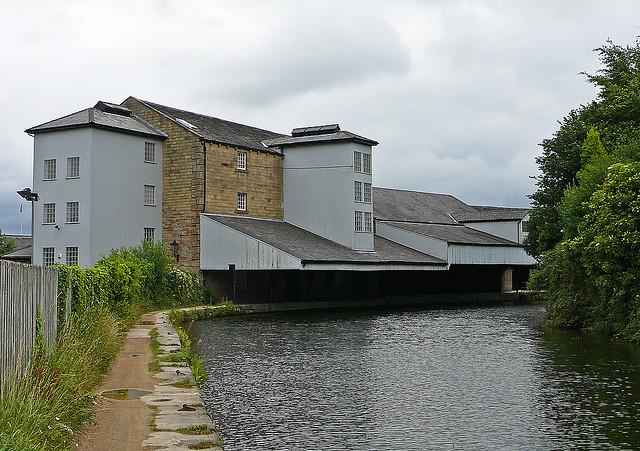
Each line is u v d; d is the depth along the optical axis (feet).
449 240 153.28
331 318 104.78
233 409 38.73
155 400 35.32
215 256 123.03
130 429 29.27
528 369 52.21
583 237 71.46
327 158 140.67
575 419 36.09
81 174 117.39
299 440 32.22
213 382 47.11
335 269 120.37
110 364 46.47
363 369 52.80
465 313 117.08
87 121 116.57
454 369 52.54
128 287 84.58
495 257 167.53
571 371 51.01
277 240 122.31
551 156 125.39
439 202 210.79
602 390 43.57
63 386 29.99
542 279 96.99
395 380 47.83
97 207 117.39
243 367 53.93
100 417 31.27
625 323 71.61
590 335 75.56
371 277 154.30
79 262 116.78
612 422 35.45
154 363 47.91
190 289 116.16
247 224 129.39
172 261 124.67
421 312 120.06
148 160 127.03
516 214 189.16
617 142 98.22
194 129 130.41
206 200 127.03
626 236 64.69
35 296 32.81
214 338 75.15
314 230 141.28
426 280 171.42
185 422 30.53
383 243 155.02
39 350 32.40
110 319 57.21
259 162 139.13
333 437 32.76
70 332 40.14
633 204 65.62
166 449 26.23
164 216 128.98
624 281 67.21
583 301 82.99
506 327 88.07
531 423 35.32
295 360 57.77
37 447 21.56
